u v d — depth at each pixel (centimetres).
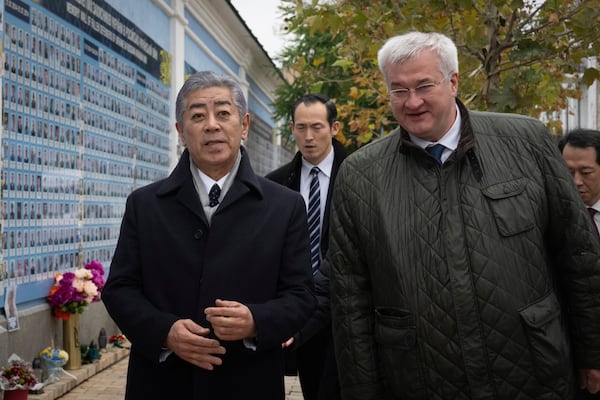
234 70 1714
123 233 305
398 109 292
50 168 698
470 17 586
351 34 663
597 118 1140
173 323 278
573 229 289
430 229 287
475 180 288
